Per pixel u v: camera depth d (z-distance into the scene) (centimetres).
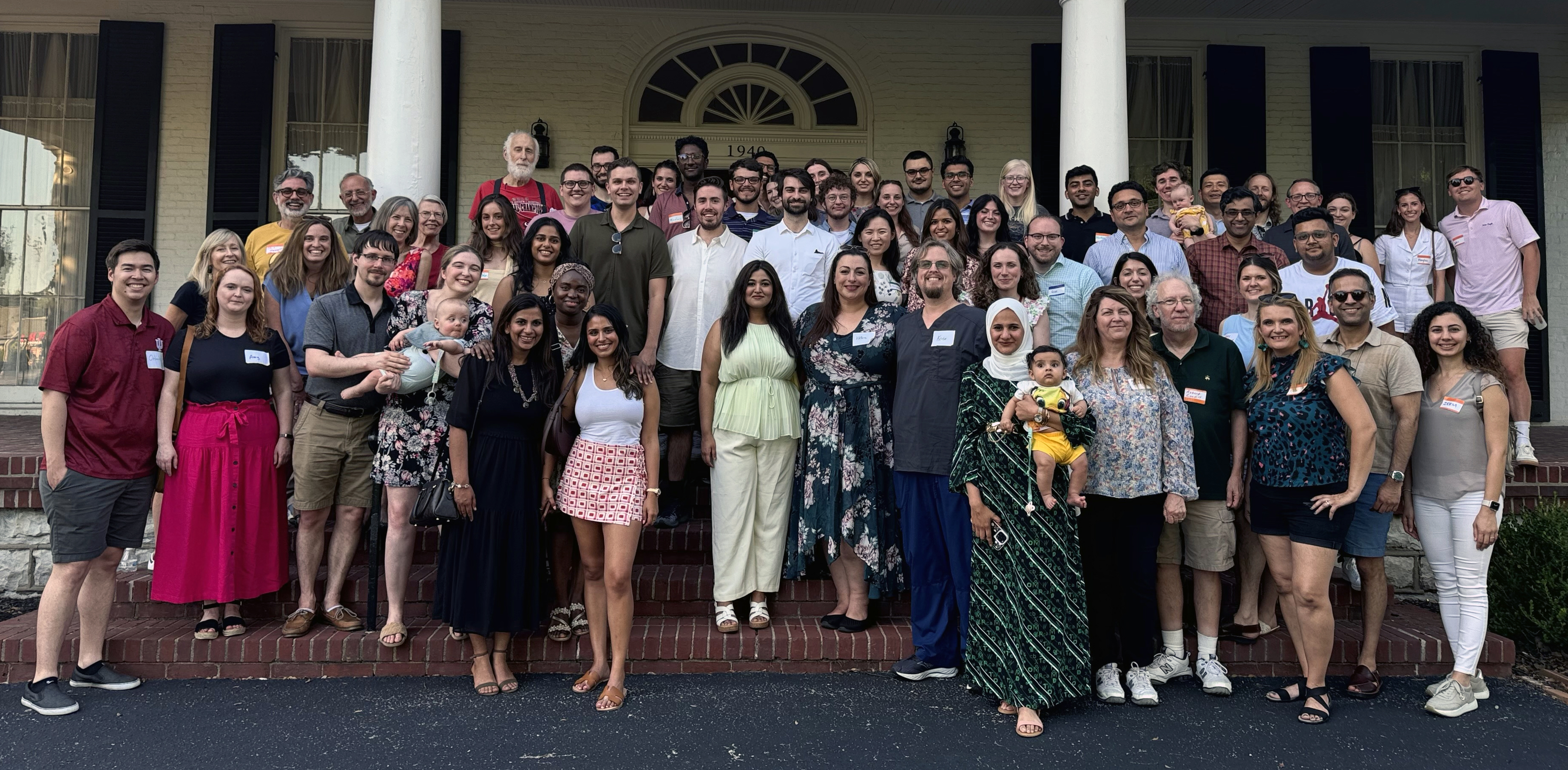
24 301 898
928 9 920
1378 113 952
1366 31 945
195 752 327
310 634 412
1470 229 643
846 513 423
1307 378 369
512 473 378
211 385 403
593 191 630
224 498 399
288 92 905
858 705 378
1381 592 404
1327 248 463
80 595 387
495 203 475
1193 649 421
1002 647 361
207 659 403
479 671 388
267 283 450
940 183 935
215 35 879
